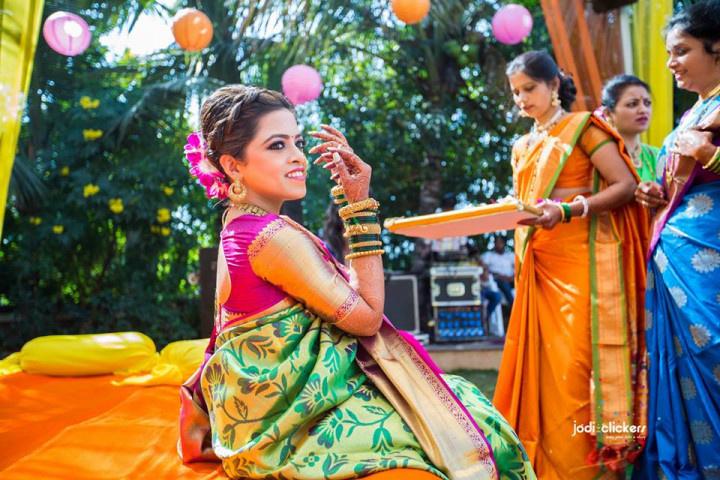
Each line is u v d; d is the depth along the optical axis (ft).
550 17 12.74
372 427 5.04
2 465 6.25
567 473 9.16
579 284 9.35
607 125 9.50
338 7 23.03
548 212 9.02
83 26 15.14
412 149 30.32
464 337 23.12
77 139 24.91
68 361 10.39
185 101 25.53
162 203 25.55
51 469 5.67
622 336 9.09
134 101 25.90
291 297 5.31
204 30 14.56
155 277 26.14
